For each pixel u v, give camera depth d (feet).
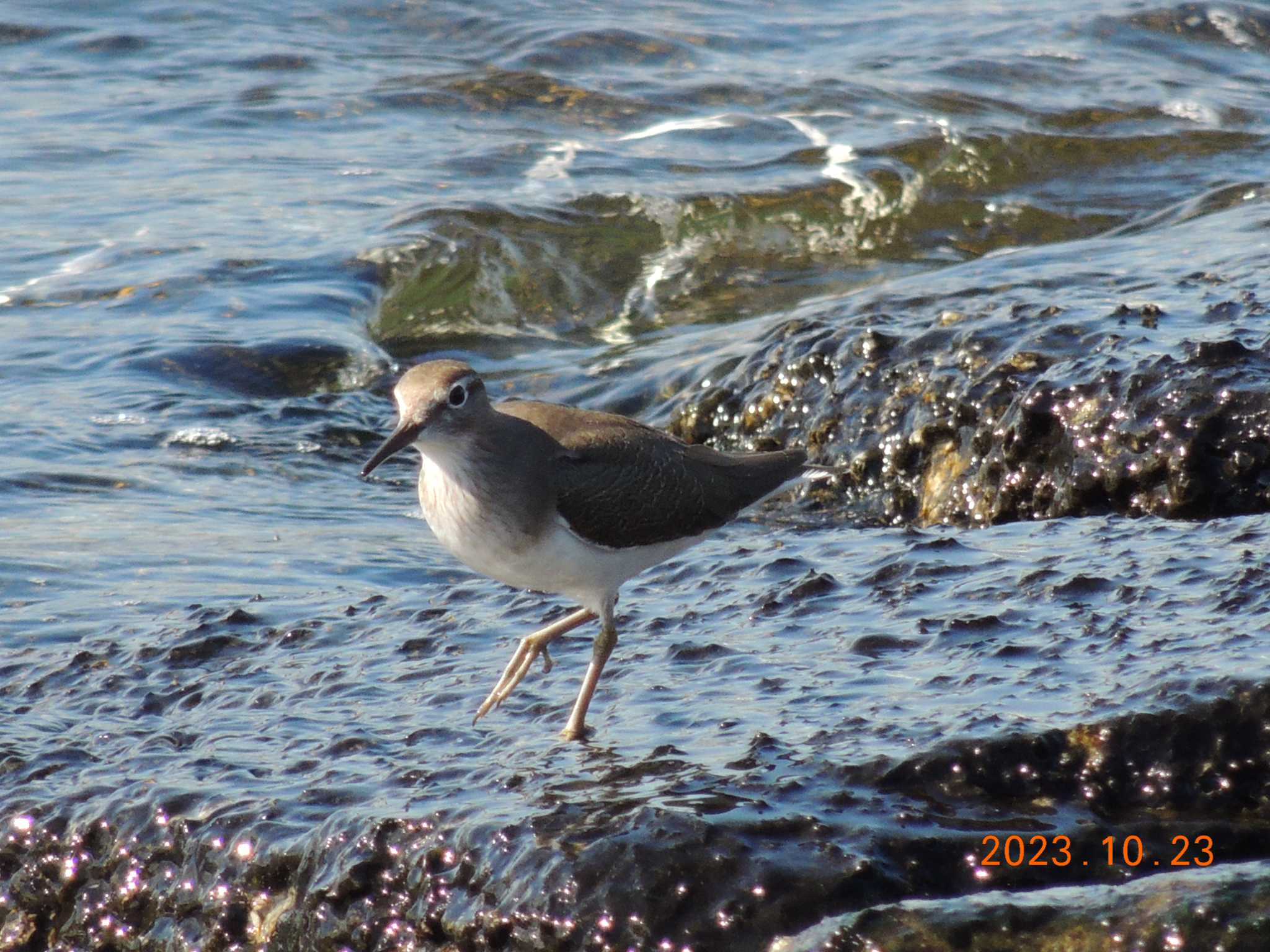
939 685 28.04
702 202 76.79
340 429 55.52
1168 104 89.35
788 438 50.21
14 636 36.99
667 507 30.86
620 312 70.90
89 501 48.16
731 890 22.63
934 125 85.61
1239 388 40.88
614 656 32.07
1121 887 21.29
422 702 30.78
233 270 66.59
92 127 81.97
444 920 23.86
